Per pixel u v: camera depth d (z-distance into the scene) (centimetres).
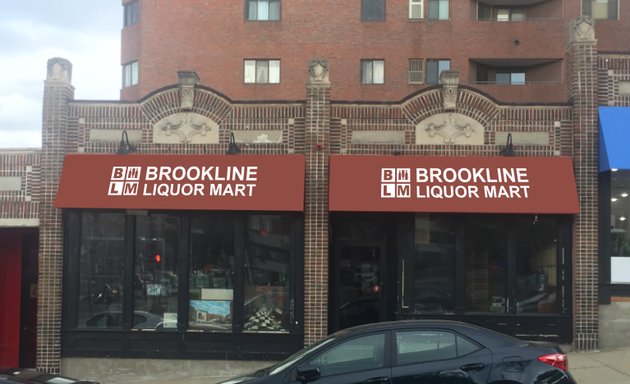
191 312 1259
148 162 1254
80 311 1261
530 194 1210
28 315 1455
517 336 1238
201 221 1270
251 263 1260
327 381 692
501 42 2928
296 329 1231
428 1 2953
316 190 1246
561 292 1245
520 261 1260
